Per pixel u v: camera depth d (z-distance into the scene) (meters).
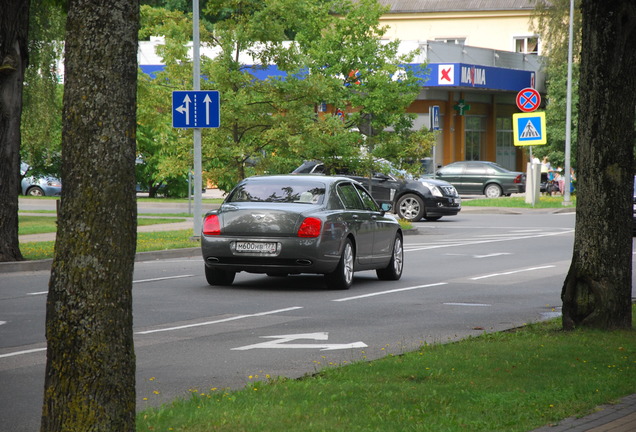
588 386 12.95
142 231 44.94
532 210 67.31
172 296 24.86
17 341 18.08
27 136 63.44
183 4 107.25
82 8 8.78
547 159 87.19
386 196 58.03
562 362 14.78
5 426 11.74
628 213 17.97
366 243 27.66
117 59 8.81
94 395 8.70
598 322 17.95
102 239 8.75
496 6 114.75
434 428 10.63
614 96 17.52
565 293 18.27
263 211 25.77
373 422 10.97
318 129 49.44
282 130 47.34
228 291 25.97
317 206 26.19
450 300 24.39
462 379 13.52
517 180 85.56
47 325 8.86
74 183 8.77
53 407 8.74
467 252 38.66
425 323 20.39
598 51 17.47
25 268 31.58
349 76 53.19
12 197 32.12
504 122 106.44
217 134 48.09
